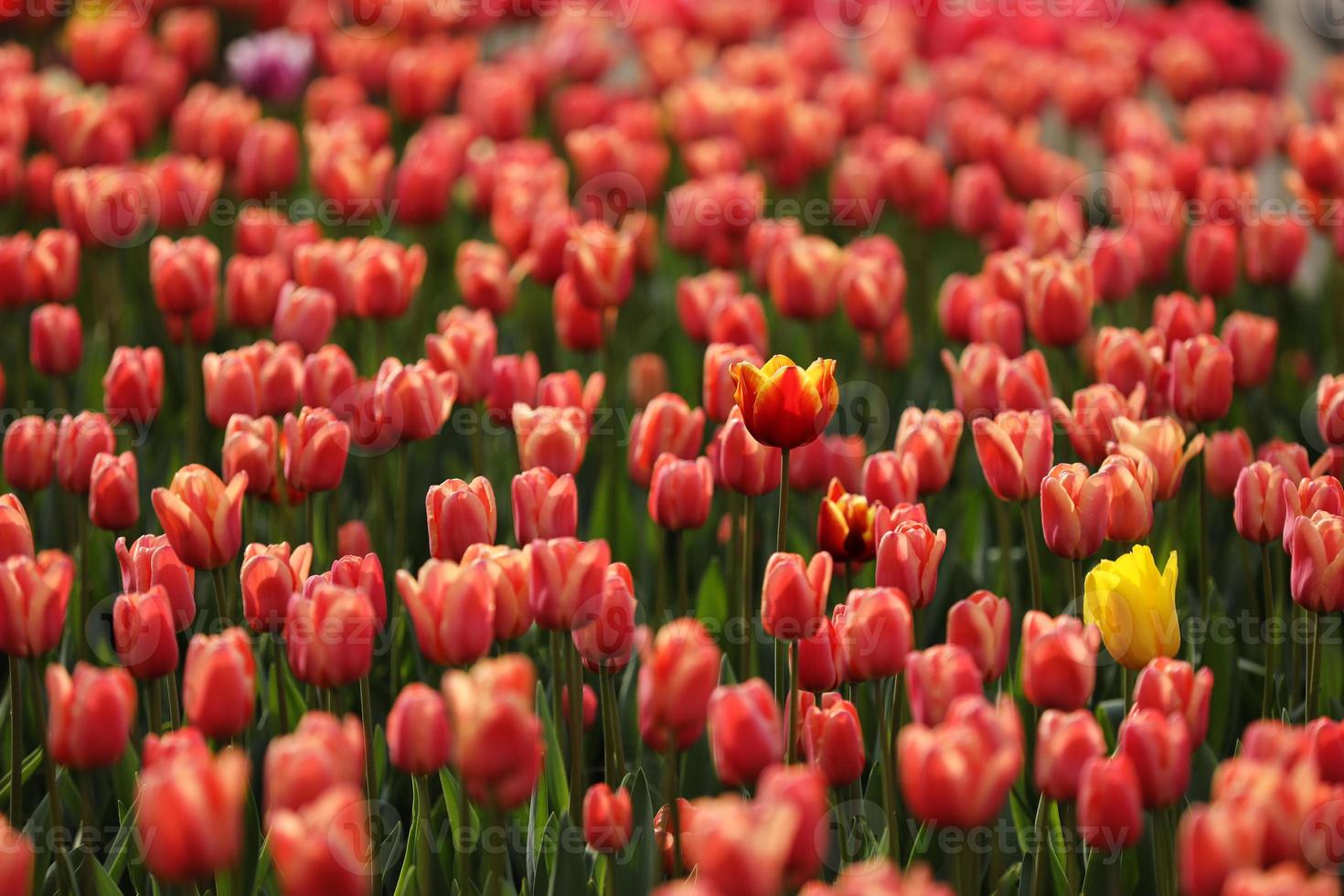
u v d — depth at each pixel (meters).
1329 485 3.07
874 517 3.12
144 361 3.81
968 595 3.82
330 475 3.28
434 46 7.57
